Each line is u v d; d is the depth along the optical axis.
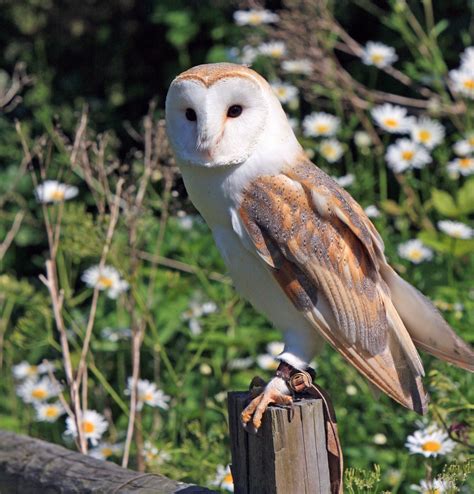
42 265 13.77
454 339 5.96
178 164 6.00
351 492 6.08
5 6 15.99
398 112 10.43
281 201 5.83
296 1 11.59
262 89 5.83
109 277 9.45
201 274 10.08
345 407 8.82
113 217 8.59
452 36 13.56
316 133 10.67
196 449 8.48
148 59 15.80
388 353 5.98
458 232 9.07
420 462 8.09
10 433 7.02
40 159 8.73
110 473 6.18
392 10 13.55
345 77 11.55
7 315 10.48
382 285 6.08
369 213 9.73
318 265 5.86
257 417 5.16
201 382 9.66
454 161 10.87
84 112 8.98
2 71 15.77
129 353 10.40
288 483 5.08
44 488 6.40
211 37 14.80
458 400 7.52
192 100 5.76
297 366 5.88
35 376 9.94
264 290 6.02
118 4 15.73
